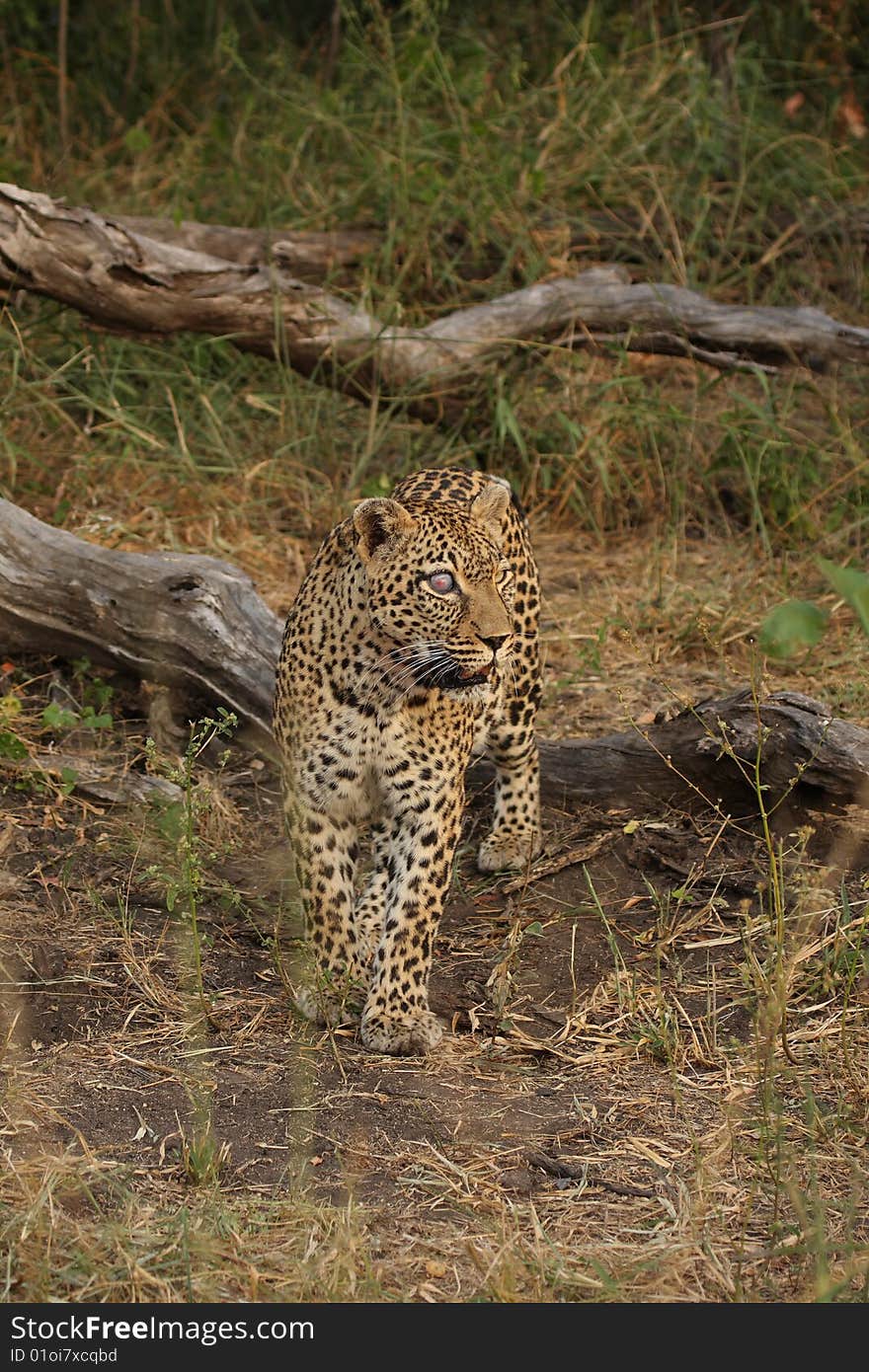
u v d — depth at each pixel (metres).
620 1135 7.14
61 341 15.11
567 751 10.61
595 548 14.70
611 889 9.62
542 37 21.12
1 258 12.98
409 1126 7.22
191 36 22.88
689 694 11.88
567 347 14.91
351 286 16.67
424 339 14.27
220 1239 6.21
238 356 15.77
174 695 11.29
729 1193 6.66
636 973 8.57
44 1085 7.38
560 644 12.74
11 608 11.28
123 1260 6.00
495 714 9.30
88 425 14.18
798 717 9.74
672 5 20.98
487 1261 6.14
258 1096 7.42
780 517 14.52
